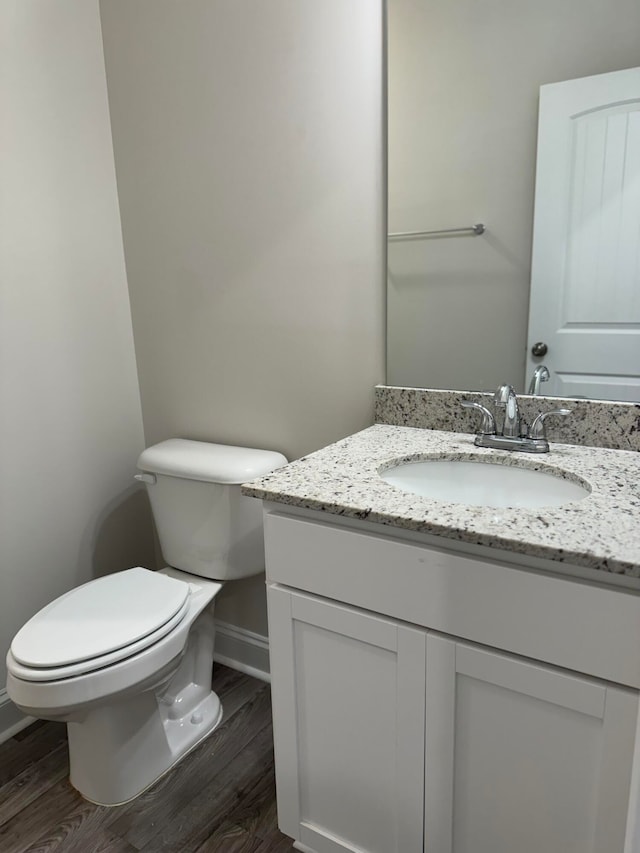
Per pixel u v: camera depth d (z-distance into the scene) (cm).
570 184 127
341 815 122
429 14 132
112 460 195
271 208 159
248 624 193
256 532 166
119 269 190
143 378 198
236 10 152
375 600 105
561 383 135
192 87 164
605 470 116
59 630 135
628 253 123
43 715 129
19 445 168
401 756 110
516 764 98
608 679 86
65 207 172
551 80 124
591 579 86
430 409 149
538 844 100
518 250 134
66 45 168
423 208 142
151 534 212
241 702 183
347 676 113
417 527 95
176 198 175
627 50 117
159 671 139
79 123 174
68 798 150
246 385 175
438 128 137
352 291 152
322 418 165
